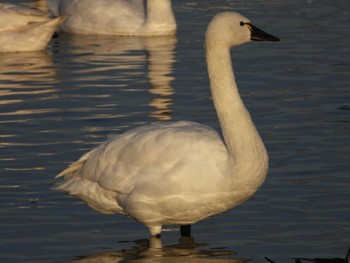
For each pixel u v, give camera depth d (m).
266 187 13.76
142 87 19.41
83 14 26.62
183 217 11.85
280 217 12.71
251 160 11.35
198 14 26.94
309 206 13.02
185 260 11.61
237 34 11.71
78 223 12.70
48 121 17.11
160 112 17.55
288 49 22.20
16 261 11.52
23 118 17.33
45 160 14.98
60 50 24.03
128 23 25.88
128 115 17.38
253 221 12.64
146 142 11.86
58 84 19.92
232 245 11.95
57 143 15.81
